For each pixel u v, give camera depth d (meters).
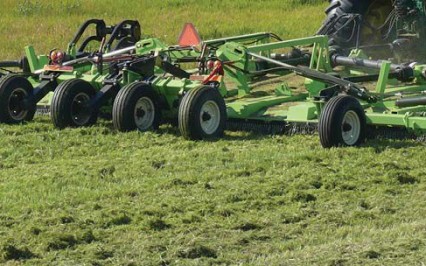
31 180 11.54
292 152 12.98
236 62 15.62
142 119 14.50
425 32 18.20
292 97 15.56
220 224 9.87
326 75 14.51
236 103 14.74
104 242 9.33
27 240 9.31
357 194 11.00
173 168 12.14
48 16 26.98
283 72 17.48
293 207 10.48
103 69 15.52
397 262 8.64
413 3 18.12
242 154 12.86
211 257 8.97
